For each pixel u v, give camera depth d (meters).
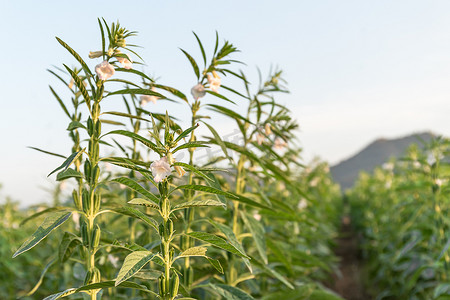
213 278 3.39
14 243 6.07
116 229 4.53
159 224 2.10
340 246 13.57
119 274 1.69
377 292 8.05
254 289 4.05
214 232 3.12
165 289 2.00
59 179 2.22
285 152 4.25
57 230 4.82
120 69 2.27
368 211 11.96
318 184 10.45
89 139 2.25
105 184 2.35
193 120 2.83
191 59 2.74
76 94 2.71
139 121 3.00
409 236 7.36
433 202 5.23
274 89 3.41
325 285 8.87
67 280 4.21
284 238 4.71
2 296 5.40
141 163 2.31
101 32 2.23
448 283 4.34
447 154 5.10
